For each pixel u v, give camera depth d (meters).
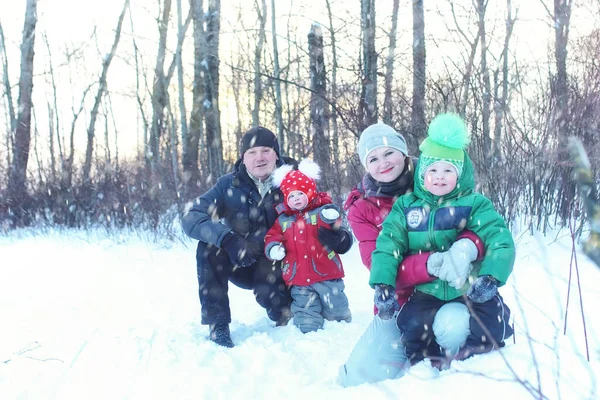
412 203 2.48
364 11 6.82
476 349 2.21
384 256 2.40
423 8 8.30
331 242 3.23
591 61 5.67
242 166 3.53
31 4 12.98
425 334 2.39
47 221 9.68
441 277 2.28
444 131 2.36
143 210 8.49
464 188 2.42
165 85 15.96
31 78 13.00
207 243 3.25
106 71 17.08
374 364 2.35
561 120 4.88
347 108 6.22
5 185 11.16
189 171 10.48
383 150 2.67
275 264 3.44
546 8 6.75
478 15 6.54
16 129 12.67
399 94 5.96
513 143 5.34
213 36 11.01
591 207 1.21
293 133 7.66
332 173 6.14
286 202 3.36
